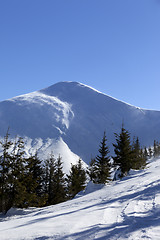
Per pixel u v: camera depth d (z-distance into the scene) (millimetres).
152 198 8641
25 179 25859
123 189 15070
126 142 37656
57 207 16672
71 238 4926
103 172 37375
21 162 25500
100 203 10883
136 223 5328
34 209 24828
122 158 36969
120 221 5844
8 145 25516
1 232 7020
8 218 20516
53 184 39156
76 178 46000
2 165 24531
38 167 37406
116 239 4340
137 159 38844
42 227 6551
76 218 7262
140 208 7195
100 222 6062
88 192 25422
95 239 4562
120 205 8539
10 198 23969
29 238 5535
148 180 16516
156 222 5121
